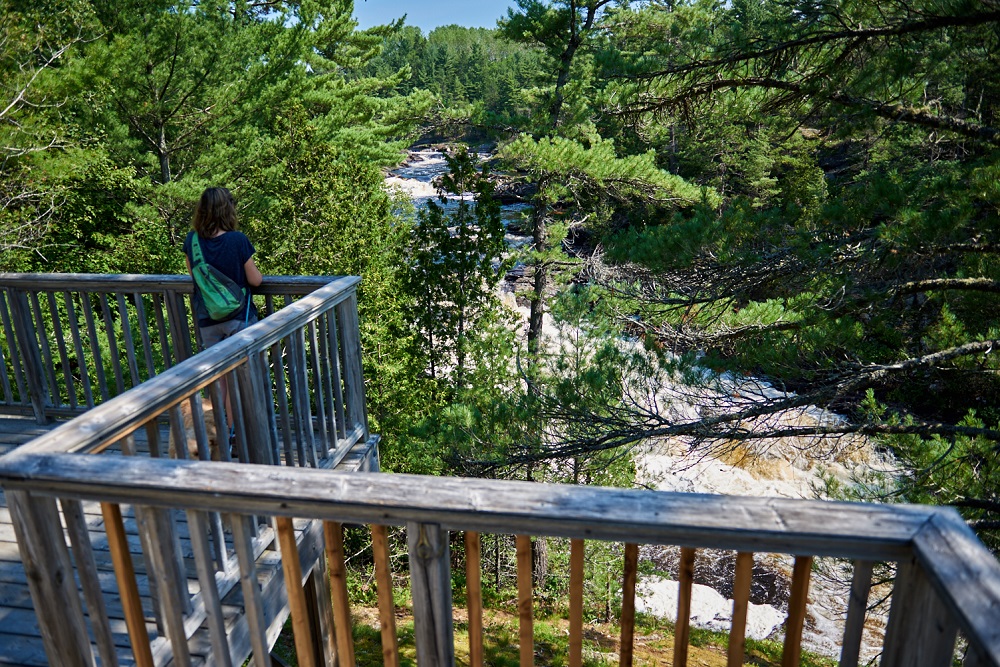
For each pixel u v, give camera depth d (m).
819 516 1.66
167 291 4.66
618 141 30.80
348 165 17.95
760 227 7.73
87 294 4.81
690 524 1.70
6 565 3.47
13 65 10.23
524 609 1.98
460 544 16.94
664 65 8.84
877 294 7.23
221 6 16.83
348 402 4.71
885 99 7.44
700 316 8.44
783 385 7.71
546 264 19.91
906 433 7.22
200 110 17.38
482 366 15.02
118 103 16.16
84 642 2.35
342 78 28.33
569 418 8.45
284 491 1.95
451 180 15.58
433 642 2.03
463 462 9.19
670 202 18.81
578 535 1.81
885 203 7.01
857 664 1.75
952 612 1.37
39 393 5.09
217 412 3.06
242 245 4.14
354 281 4.55
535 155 17.53
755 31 7.96
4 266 13.12
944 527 1.57
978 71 7.23
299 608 2.21
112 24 15.20
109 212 17.39
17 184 11.46
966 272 7.35
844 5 7.18
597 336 9.06
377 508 1.90
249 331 3.29
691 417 8.11
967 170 6.91
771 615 14.80
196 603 2.93
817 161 32.31
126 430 2.41
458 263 15.74
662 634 14.26
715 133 34.59
